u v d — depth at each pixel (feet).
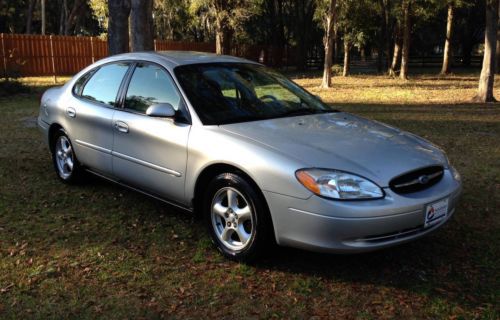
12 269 12.70
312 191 11.37
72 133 18.48
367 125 15.02
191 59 16.20
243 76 16.37
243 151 12.48
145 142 15.08
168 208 17.29
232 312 10.88
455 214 16.89
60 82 70.18
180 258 13.47
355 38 97.55
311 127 13.93
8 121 35.40
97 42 83.61
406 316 10.81
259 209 12.28
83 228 15.47
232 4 90.53
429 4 87.61
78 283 12.03
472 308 11.12
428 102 51.67
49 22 147.74
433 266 13.16
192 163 13.69
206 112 14.24
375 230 11.37
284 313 10.87
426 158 13.00
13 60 70.95
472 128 34.24
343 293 11.77
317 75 106.63
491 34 49.98
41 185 19.84
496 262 13.37
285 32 153.89
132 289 11.79
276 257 13.42
